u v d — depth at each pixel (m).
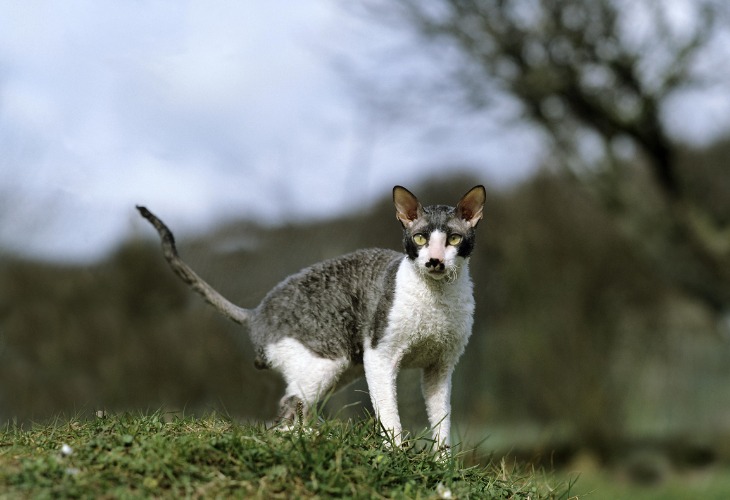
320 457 3.96
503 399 14.41
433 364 5.16
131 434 4.25
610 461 14.34
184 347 11.52
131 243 13.14
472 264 14.68
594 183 15.02
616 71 14.08
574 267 15.26
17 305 12.80
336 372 5.16
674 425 15.50
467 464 5.31
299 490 3.80
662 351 15.52
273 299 5.37
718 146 17.50
